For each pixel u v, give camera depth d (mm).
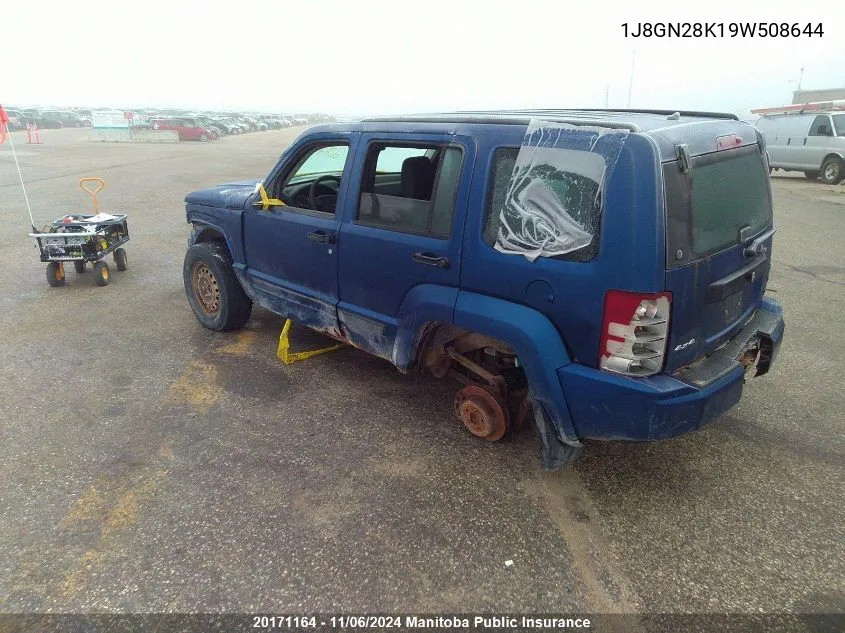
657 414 2582
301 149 4137
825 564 2643
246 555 2646
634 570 2605
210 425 3717
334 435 3621
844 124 17172
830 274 7512
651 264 2486
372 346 3865
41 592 2436
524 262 2850
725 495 3113
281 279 4414
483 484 3170
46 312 5703
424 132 3305
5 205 11391
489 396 3375
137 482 3145
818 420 3877
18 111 47344
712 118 3471
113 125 36562
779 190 16016
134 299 6109
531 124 2850
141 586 2475
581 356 2756
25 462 3301
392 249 3463
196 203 5105
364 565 2604
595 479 3234
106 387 4195
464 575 2562
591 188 2611
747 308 3381
